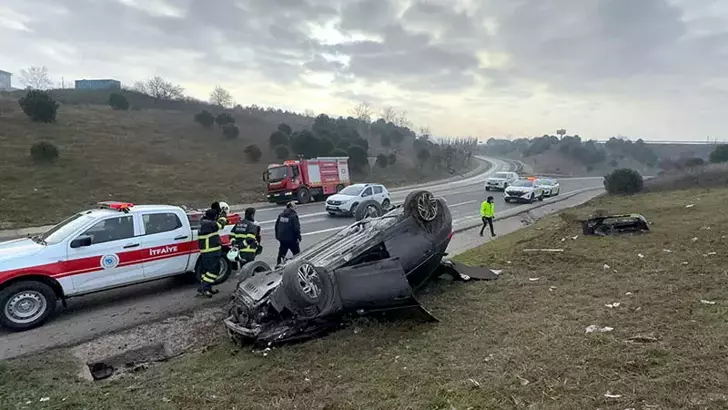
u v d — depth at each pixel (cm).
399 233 697
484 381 412
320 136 4688
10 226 1759
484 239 1389
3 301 657
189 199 2569
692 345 452
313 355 517
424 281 756
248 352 558
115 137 3469
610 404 357
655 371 404
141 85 5984
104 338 643
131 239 799
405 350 510
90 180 2514
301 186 2642
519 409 360
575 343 482
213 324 692
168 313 741
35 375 520
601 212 1675
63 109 4016
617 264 862
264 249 1272
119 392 461
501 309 638
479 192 3247
